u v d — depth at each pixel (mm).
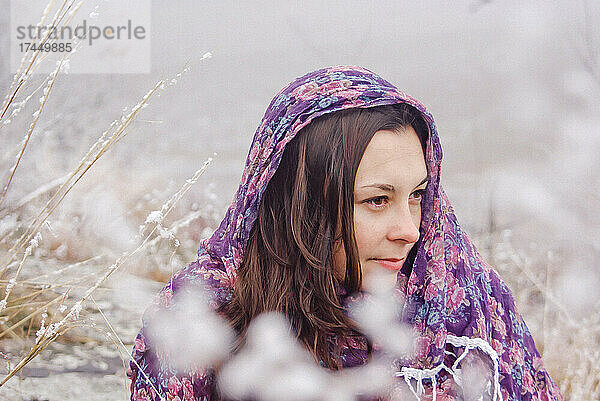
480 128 2719
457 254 1145
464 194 2771
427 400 1074
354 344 1057
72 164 2441
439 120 3658
